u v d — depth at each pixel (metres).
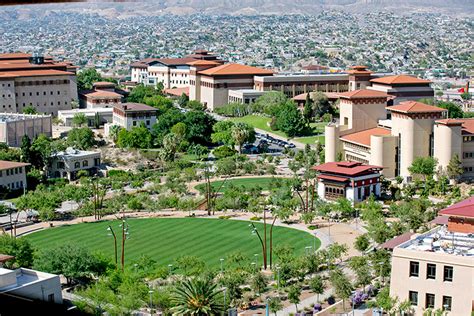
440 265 110.88
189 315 120.75
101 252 171.62
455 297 110.12
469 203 127.38
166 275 158.50
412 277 113.38
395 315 113.50
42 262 153.75
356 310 136.25
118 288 140.75
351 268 156.75
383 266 151.25
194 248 192.25
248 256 183.38
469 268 108.75
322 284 148.25
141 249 192.12
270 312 137.50
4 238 163.50
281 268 155.50
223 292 134.62
